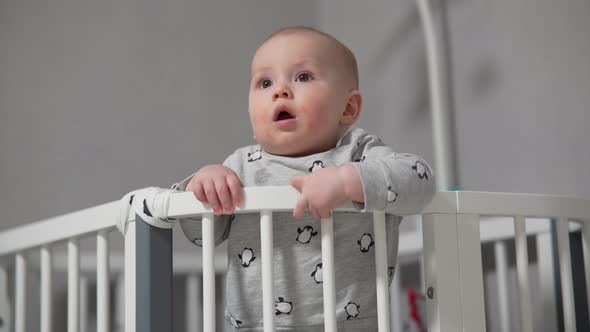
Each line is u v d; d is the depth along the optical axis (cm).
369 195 73
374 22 193
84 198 169
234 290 85
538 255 122
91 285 162
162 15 187
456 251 81
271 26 203
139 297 79
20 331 114
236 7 198
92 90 175
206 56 191
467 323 80
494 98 150
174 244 176
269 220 74
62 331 159
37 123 167
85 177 170
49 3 174
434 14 168
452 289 80
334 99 88
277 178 87
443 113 156
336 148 89
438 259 80
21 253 114
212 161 186
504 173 147
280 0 206
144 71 182
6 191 161
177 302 170
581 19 131
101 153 173
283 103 85
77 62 174
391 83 185
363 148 90
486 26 154
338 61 90
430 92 164
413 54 178
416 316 146
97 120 174
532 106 141
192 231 86
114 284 163
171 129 182
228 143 189
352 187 73
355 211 77
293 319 81
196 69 189
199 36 191
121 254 161
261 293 83
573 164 131
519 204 86
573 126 132
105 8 180
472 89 156
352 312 82
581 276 110
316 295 81
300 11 209
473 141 155
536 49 141
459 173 158
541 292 121
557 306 112
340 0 207
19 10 170
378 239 76
